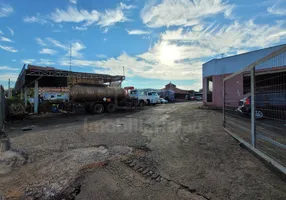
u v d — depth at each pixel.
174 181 2.62
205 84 15.00
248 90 10.98
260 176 2.68
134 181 2.65
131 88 20.75
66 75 12.33
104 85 13.96
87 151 4.00
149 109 15.05
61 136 5.48
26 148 4.26
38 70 11.19
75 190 2.43
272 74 4.75
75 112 13.34
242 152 3.76
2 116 7.03
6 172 2.99
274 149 3.66
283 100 4.53
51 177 2.80
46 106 13.07
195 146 4.25
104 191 2.40
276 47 9.98
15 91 20.17
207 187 2.43
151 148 4.18
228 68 12.48
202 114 10.32
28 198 2.25
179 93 42.25
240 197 2.18
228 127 6.15
